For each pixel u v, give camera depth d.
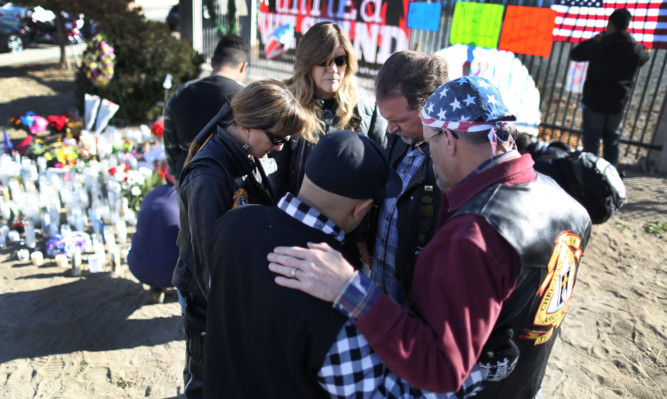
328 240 1.37
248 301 1.36
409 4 7.61
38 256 4.20
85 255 4.41
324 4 8.58
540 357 1.49
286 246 1.33
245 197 2.06
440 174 1.51
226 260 1.42
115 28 8.12
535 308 1.36
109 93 8.15
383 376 1.34
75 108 8.74
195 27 11.56
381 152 1.42
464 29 7.11
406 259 2.04
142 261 3.51
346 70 2.69
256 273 1.33
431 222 1.97
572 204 1.45
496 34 6.88
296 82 2.71
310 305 1.25
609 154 6.10
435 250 1.33
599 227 5.07
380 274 2.20
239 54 3.38
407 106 1.88
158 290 3.79
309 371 1.29
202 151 2.06
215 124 2.17
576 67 6.81
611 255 4.61
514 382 1.49
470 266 1.22
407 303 2.09
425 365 1.21
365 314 1.23
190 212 1.97
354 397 1.28
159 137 6.20
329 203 1.37
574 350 3.42
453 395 1.38
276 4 9.28
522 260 1.25
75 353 3.27
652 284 4.16
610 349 3.43
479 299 1.22
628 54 5.54
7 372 3.10
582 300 3.95
